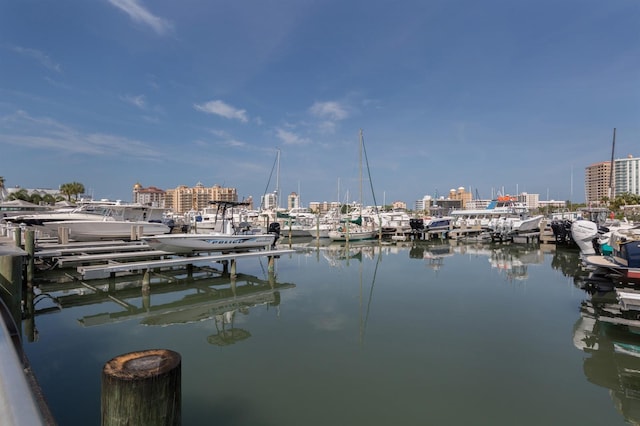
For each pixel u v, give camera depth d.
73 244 18.83
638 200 66.38
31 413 1.43
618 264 11.96
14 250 10.03
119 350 8.80
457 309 12.36
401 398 6.63
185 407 6.30
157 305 12.85
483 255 27.52
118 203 32.12
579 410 6.32
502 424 5.91
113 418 3.17
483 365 8.00
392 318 11.34
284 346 9.05
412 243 37.19
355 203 58.12
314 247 33.22
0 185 68.56
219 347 8.99
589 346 9.09
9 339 2.29
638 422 5.97
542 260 24.56
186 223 44.66
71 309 12.34
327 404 6.41
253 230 27.55
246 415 6.08
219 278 17.11
